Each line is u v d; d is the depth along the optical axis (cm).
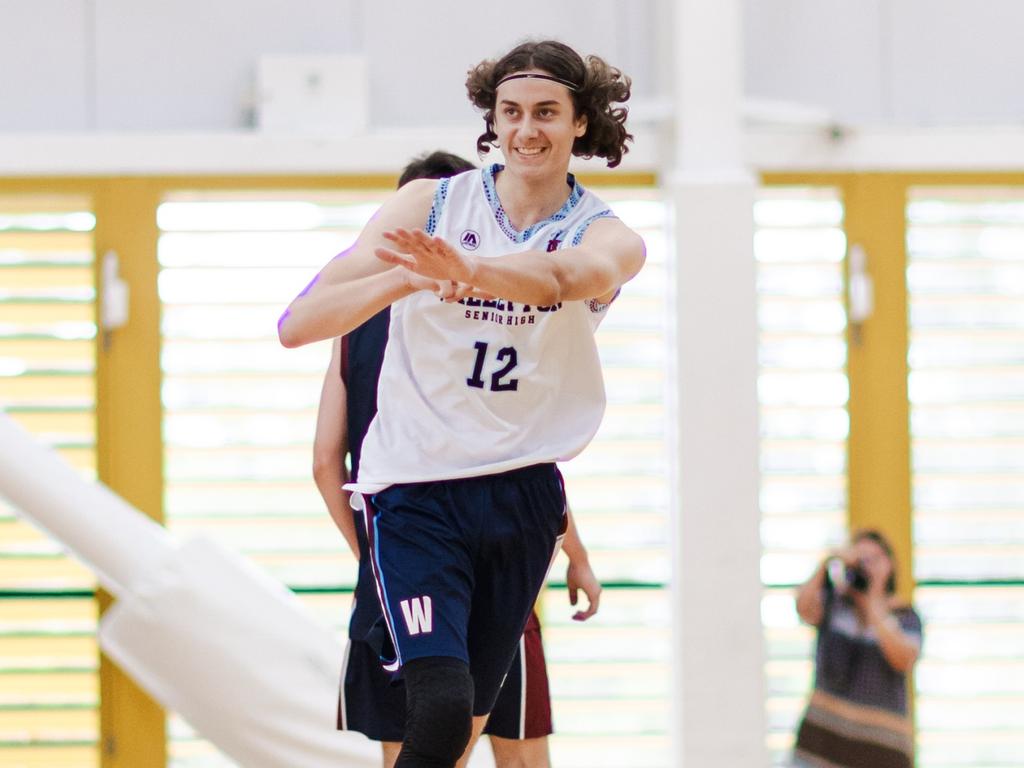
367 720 985
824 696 1681
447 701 668
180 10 1862
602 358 1866
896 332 1895
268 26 1870
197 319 1836
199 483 1833
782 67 1923
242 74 1867
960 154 1898
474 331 732
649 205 1862
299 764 1647
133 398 1820
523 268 626
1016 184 1906
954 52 1941
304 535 1842
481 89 759
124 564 1669
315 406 1848
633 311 1867
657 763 1836
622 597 1852
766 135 1881
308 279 1847
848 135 1888
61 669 1811
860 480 1884
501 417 740
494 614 757
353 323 679
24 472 1659
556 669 1845
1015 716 1889
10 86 1844
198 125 1861
